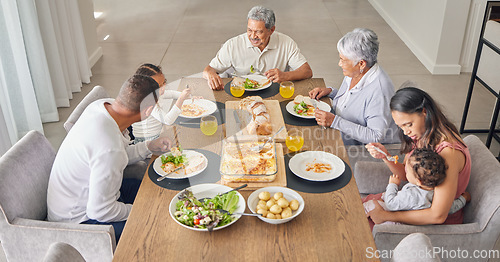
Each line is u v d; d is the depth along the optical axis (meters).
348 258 1.59
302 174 2.02
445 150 1.90
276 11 7.17
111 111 2.03
